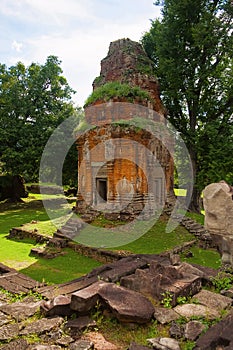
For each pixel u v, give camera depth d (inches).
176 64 684.1
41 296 234.4
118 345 170.7
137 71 648.4
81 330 179.8
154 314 191.5
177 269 238.1
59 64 1037.8
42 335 174.6
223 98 738.8
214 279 241.4
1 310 208.2
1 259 411.5
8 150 883.4
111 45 694.5
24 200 1037.2
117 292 205.6
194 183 717.9
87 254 425.4
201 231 515.2
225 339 147.7
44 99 1003.9
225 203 163.8
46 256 417.4
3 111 928.9
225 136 687.7
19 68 983.6
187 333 170.2
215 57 705.0
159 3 749.9
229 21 677.3
